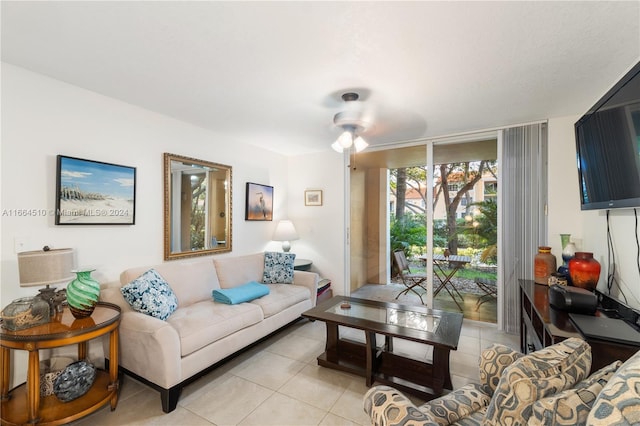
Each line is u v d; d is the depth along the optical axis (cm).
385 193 401
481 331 320
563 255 261
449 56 177
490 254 334
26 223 198
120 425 174
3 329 164
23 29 152
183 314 232
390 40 160
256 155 404
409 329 205
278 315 287
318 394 205
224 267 315
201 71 198
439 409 121
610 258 225
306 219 451
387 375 217
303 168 455
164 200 286
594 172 211
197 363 205
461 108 263
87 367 190
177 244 299
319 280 420
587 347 101
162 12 139
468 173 347
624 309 186
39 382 167
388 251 399
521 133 311
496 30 151
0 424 159
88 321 181
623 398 58
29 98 199
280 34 156
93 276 234
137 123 263
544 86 218
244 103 253
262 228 416
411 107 260
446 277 359
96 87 224
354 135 263
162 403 187
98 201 234
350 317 231
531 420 75
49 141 209
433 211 366
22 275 173
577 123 237
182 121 302
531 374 86
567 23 146
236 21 146
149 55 178
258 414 184
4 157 190
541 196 303
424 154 377
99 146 237
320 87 221
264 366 244
